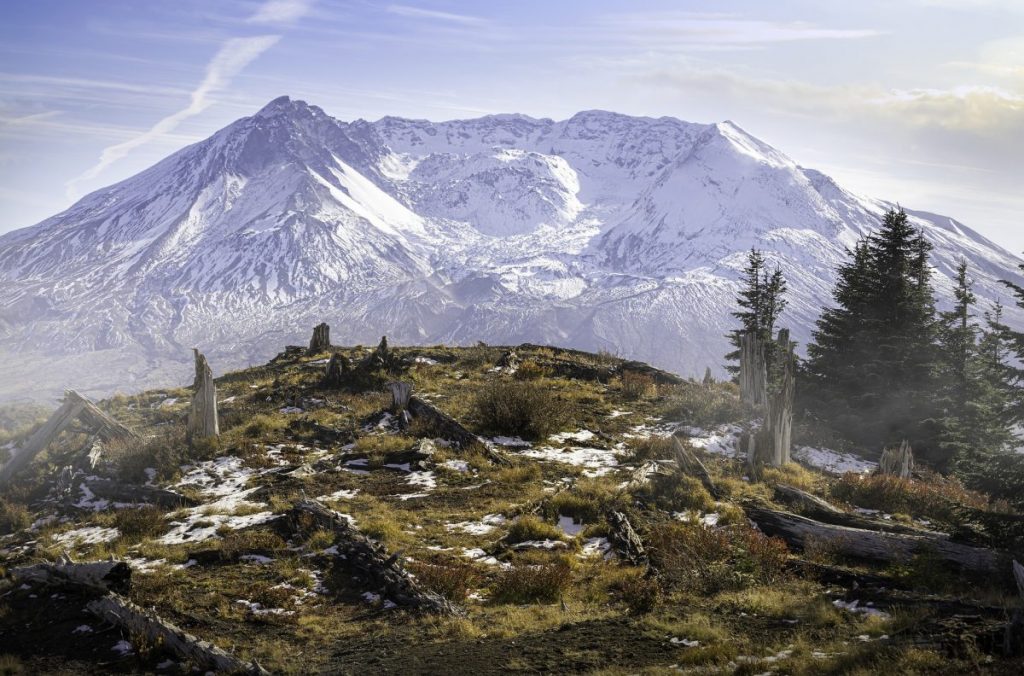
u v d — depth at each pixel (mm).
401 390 30469
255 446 26484
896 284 41219
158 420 32125
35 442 25453
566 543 18516
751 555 16094
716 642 11648
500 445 28062
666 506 21109
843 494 23781
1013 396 21266
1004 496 20172
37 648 13234
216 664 12375
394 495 22531
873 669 9781
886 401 37531
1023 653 9977
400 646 12844
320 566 16859
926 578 14641
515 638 12828
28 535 20062
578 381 38844
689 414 32500
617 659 11523
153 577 15953
